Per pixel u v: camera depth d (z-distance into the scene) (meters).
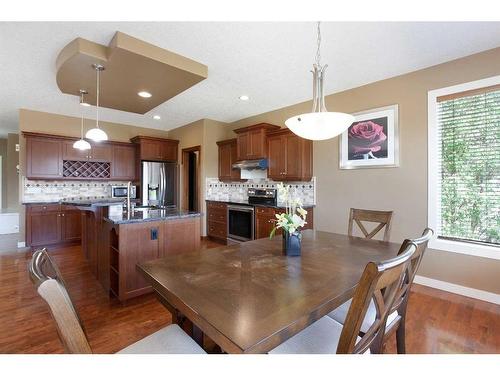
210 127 5.45
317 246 1.86
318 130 1.54
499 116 2.50
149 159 5.66
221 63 2.77
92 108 4.57
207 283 1.18
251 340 0.77
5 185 7.82
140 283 2.55
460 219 2.74
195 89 3.61
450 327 2.04
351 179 3.55
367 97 3.38
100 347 1.83
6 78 3.21
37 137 4.60
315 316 0.95
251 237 4.39
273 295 1.06
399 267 0.91
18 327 2.05
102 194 5.54
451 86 2.73
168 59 2.47
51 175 4.74
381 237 3.25
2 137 7.69
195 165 5.88
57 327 0.75
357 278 1.25
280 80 3.27
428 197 2.89
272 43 2.38
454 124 2.77
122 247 2.45
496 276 2.47
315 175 3.96
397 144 3.11
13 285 2.85
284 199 1.79
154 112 4.86
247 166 4.64
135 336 1.96
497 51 2.47
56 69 2.74
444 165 2.84
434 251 2.84
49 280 0.76
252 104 4.31
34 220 4.46
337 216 3.70
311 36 2.27
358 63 2.80
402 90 3.08
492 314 2.25
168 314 2.30
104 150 5.39
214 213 5.20
